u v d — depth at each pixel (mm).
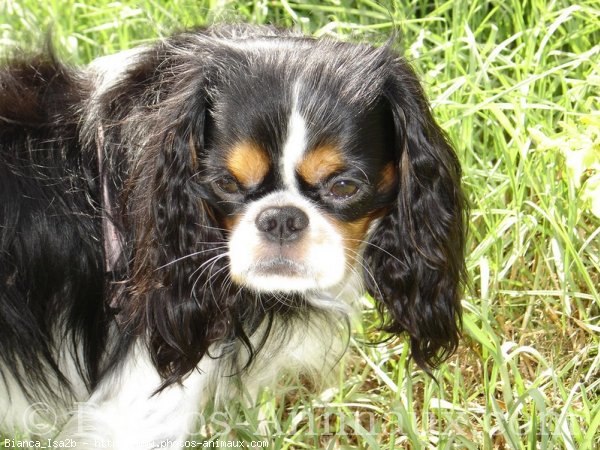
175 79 879
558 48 1206
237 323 909
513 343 984
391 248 911
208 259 887
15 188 899
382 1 1213
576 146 996
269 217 842
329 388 1004
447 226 909
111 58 943
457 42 1151
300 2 1255
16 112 910
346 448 947
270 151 839
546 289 1059
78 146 906
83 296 908
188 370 897
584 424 976
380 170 871
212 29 926
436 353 948
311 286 855
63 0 1275
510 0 1228
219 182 856
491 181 1121
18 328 909
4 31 1208
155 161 871
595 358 986
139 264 881
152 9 1235
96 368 917
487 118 1134
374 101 859
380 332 1044
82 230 902
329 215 857
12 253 900
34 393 932
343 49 875
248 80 847
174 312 890
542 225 1085
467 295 1045
